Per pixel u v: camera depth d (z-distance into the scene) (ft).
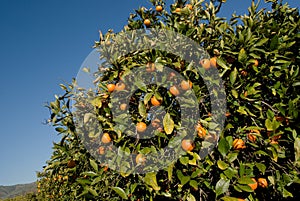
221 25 8.29
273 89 7.82
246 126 7.48
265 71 7.89
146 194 6.95
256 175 7.48
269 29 8.66
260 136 7.05
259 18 9.80
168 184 6.97
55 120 8.25
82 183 7.21
